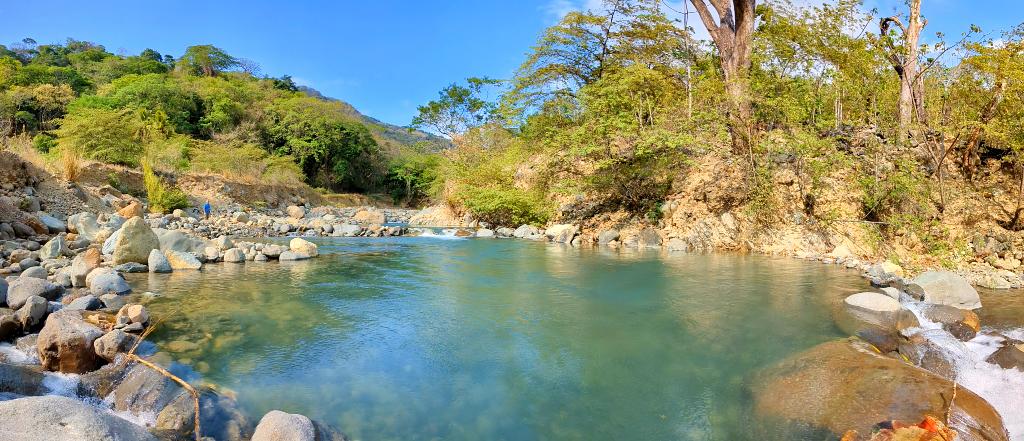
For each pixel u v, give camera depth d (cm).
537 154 2205
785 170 1404
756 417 393
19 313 530
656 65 2153
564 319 647
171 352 484
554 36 2250
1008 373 487
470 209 2219
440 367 485
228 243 1141
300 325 596
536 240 1647
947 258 1112
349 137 5469
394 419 385
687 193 1540
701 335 585
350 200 4791
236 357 486
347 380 448
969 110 1255
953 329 609
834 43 1703
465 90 3753
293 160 4688
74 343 438
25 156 1727
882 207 1273
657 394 436
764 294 788
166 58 8700
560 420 392
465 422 385
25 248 994
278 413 344
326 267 1002
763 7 1878
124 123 2616
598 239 1538
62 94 3966
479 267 1043
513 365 494
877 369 434
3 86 4091
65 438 257
